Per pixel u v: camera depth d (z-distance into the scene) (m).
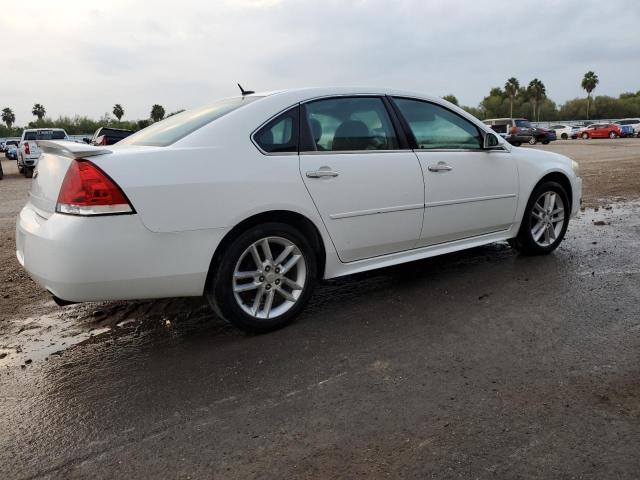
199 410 2.65
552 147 29.86
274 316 3.55
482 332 3.45
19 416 2.65
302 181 3.49
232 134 3.35
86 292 2.94
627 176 12.66
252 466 2.21
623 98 99.81
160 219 3.00
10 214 9.30
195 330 3.69
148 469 2.21
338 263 3.83
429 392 2.73
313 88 3.80
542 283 4.38
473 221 4.57
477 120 4.70
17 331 3.77
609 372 2.86
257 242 3.39
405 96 4.25
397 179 3.96
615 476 2.06
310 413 2.58
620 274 4.57
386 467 2.16
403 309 3.92
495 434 2.35
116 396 2.82
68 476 2.18
